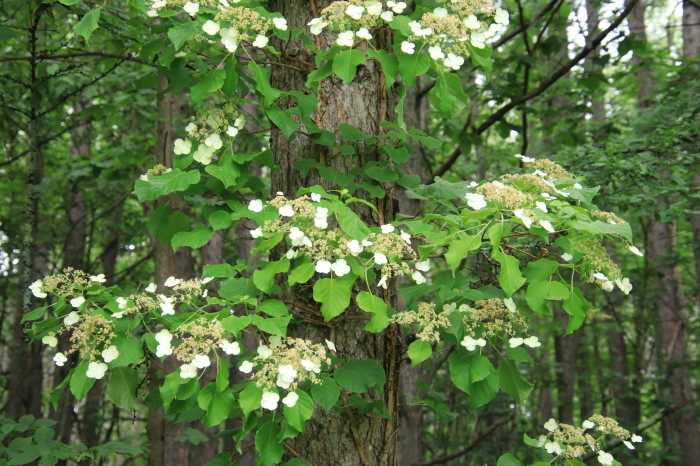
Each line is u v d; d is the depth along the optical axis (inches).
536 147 319.6
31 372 362.9
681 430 340.8
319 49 105.3
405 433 232.5
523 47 324.8
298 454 101.4
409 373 238.2
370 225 108.5
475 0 92.9
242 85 107.9
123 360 86.8
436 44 91.2
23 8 210.2
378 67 113.4
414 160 235.0
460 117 348.2
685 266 359.6
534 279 87.4
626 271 359.3
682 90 237.8
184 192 106.2
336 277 93.3
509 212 82.2
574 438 96.7
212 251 306.7
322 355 82.5
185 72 110.7
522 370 427.2
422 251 87.1
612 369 436.8
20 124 245.6
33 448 134.2
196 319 81.4
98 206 362.9
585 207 96.1
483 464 414.6
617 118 283.1
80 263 362.6
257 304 84.9
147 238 370.9
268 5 119.0
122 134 373.4
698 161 209.2
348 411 101.1
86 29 92.7
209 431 343.0
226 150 98.0
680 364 338.0
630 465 319.9
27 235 170.4
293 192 111.3
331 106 111.4
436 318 89.1
